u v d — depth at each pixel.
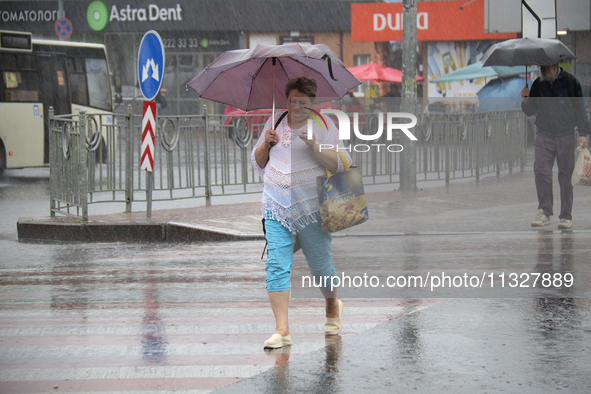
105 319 7.53
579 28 25.08
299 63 6.84
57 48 24.25
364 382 5.44
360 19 37.88
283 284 6.41
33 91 23.23
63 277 9.82
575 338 6.36
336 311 6.72
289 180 6.30
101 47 25.97
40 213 16.14
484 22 34.91
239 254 11.33
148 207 14.04
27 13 47.47
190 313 7.72
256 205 16.09
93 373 5.87
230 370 5.84
